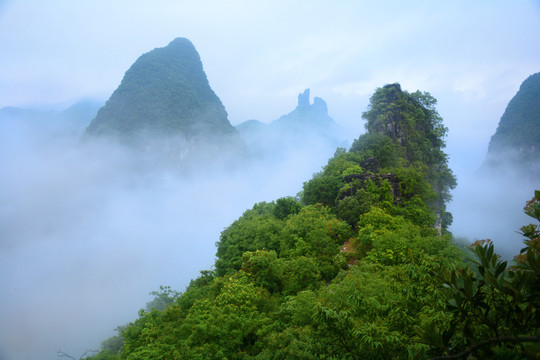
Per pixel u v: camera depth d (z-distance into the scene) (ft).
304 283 64.13
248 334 51.96
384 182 97.76
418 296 19.95
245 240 95.04
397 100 181.27
